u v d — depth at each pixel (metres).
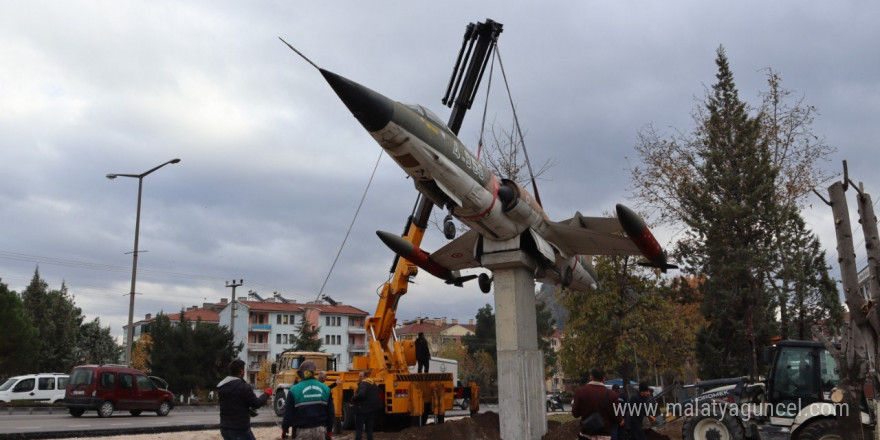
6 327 36.19
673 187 29.81
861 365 8.39
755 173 26.89
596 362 23.09
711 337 27.00
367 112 11.02
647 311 23.17
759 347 26.00
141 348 66.56
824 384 12.16
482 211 13.44
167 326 44.62
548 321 69.44
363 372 16.62
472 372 64.00
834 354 8.69
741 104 28.00
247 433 7.82
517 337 13.88
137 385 23.56
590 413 8.99
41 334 53.72
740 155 27.56
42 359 53.19
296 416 7.92
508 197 13.95
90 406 22.17
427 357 17.59
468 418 15.27
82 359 61.88
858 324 8.18
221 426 7.74
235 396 7.77
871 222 8.12
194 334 43.56
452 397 17.02
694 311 34.44
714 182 27.58
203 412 29.27
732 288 26.67
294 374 25.19
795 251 28.72
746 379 14.15
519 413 13.43
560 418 23.56
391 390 15.59
